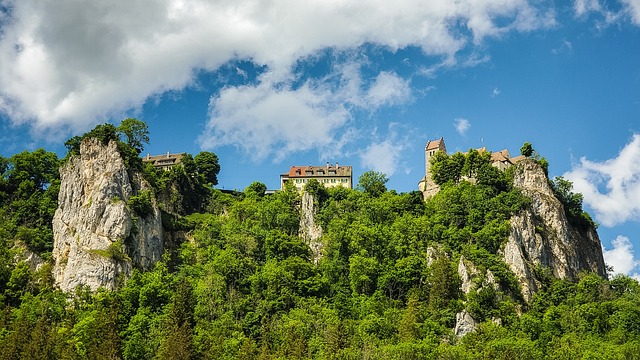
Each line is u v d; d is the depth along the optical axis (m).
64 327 175.88
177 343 164.62
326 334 181.62
